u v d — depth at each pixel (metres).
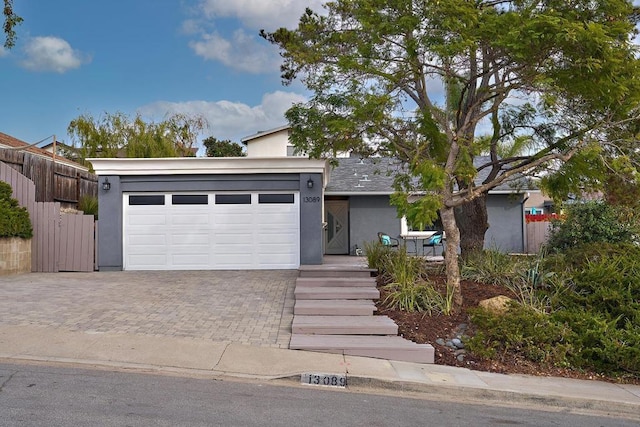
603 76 8.45
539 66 8.87
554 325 8.14
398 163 12.89
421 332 8.38
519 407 6.33
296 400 5.86
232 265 14.66
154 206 14.70
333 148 10.70
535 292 9.72
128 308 9.59
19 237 13.84
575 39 7.82
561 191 10.92
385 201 19.27
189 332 8.17
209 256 14.66
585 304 8.94
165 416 5.08
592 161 9.59
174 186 14.62
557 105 10.18
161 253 14.65
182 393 5.81
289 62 11.46
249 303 10.17
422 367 7.34
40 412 5.01
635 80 8.66
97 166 14.46
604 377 7.62
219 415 5.20
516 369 7.62
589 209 12.25
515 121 11.80
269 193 14.71
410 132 10.40
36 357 6.79
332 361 7.23
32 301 10.00
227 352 7.33
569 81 8.90
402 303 9.27
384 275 11.48
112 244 14.48
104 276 13.39
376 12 8.92
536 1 8.73
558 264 10.36
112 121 25.58
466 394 6.54
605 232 11.87
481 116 9.90
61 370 6.40
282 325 8.73
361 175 20.45
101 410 5.14
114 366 6.66
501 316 8.20
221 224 14.70
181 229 14.67
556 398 6.49
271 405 5.62
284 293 11.09
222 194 14.73
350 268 12.05
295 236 14.67
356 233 19.20
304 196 14.48
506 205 19.67
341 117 10.09
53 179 17.58
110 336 7.79
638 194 11.14
